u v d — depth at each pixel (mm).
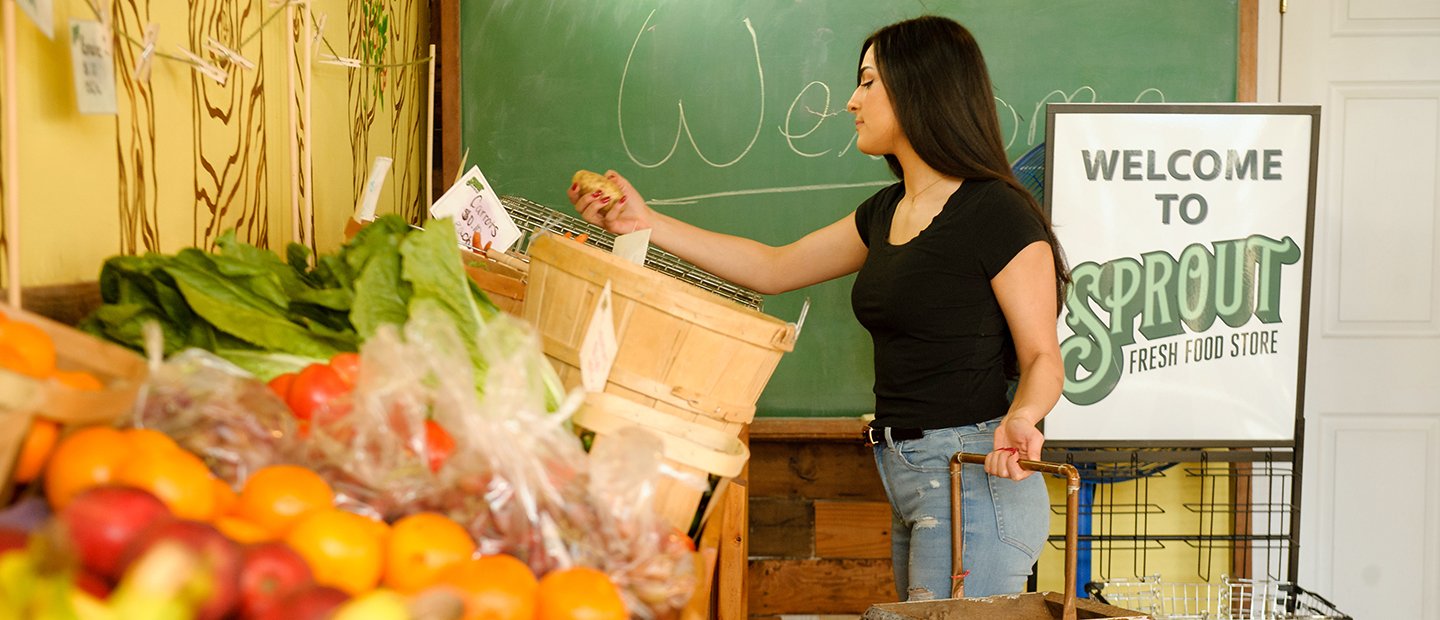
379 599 505
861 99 1783
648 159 2686
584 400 935
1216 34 2670
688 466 958
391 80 2287
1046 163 2344
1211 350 2371
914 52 1689
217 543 523
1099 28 2668
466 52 2674
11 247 762
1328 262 2852
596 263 1025
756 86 2676
